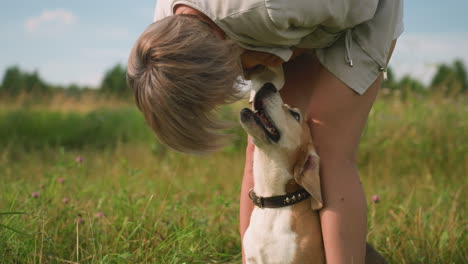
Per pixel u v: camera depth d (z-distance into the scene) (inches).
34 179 236.2
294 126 113.3
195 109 92.3
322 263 110.1
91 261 124.7
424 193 205.3
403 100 309.6
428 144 259.1
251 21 91.8
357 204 106.2
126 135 400.8
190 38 90.7
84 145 390.3
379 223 163.2
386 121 285.4
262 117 116.2
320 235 110.7
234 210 171.8
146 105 92.4
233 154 291.4
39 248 128.7
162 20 94.9
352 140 108.3
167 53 89.8
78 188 182.1
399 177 239.3
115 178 225.0
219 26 94.0
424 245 140.6
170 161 281.7
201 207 166.7
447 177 234.2
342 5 96.7
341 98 106.8
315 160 108.6
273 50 100.2
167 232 143.3
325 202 107.3
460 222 154.9
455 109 301.4
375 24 107.0
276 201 114.1
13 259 122.4
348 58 105.9
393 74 318.3
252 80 124.9
